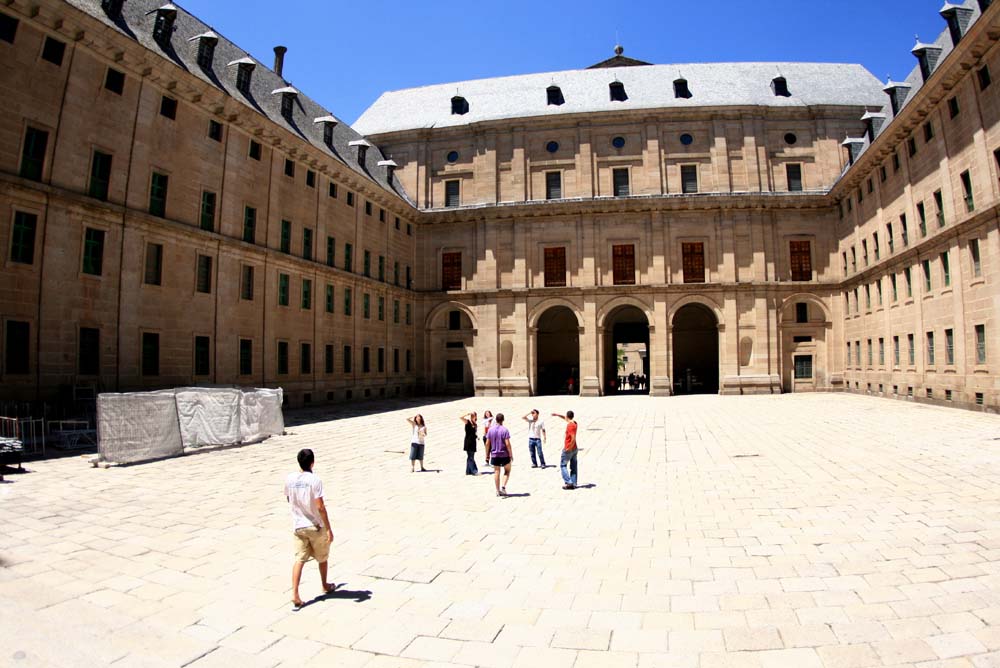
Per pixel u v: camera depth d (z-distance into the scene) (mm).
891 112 37531
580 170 48281
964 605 6836
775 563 8391
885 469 14625
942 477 13445
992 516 10305
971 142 27078
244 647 6086
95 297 22266
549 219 48469
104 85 22984
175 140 26156
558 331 54469
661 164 47656
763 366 45500
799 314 46375
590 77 52969
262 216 31547
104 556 8766
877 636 6164
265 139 31734
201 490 13047
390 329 45750
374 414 31422
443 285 50031
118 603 7141
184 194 26547
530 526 10555
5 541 9289
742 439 21031
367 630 6492
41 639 6137
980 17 24391
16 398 19453
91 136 22391
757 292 46062
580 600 7270
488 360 48094
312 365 35500
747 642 6109
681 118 47750
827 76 51562
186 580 7910
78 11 21188
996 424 22234
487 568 8422
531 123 49094
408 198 50281
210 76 28547
